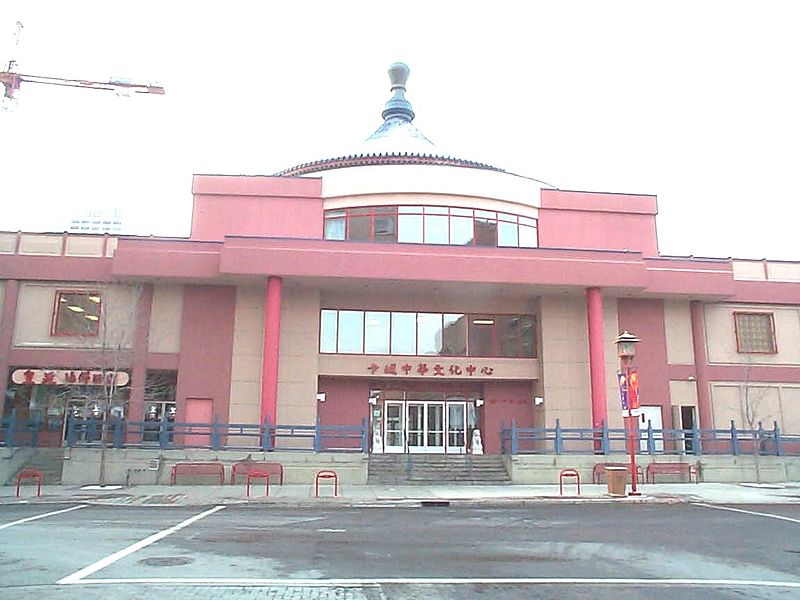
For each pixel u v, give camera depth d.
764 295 34.31
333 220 33.06
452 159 36.50
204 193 32.97
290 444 29.91
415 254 29.78
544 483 27.69
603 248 34.59
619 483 22.89
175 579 9.68
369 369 31.44
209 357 30.53
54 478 26.98
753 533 14.87
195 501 20.91
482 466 28.78
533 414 32.84
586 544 13.20
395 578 9.92
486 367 32.19
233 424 28.08
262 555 11.69
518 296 32.84
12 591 8.89
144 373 30.28
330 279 29.75
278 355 29.78
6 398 30.08
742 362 33.72
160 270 29.75
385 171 32.91
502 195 33.53
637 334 33.19
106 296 30.17
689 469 28.69
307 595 8.81
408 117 44.28
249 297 31.19
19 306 30.77
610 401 32.22
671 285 32.19
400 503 20.84
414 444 32.38
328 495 22.45
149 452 26.27
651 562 11.38
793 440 31.28
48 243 31.22
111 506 19.81
